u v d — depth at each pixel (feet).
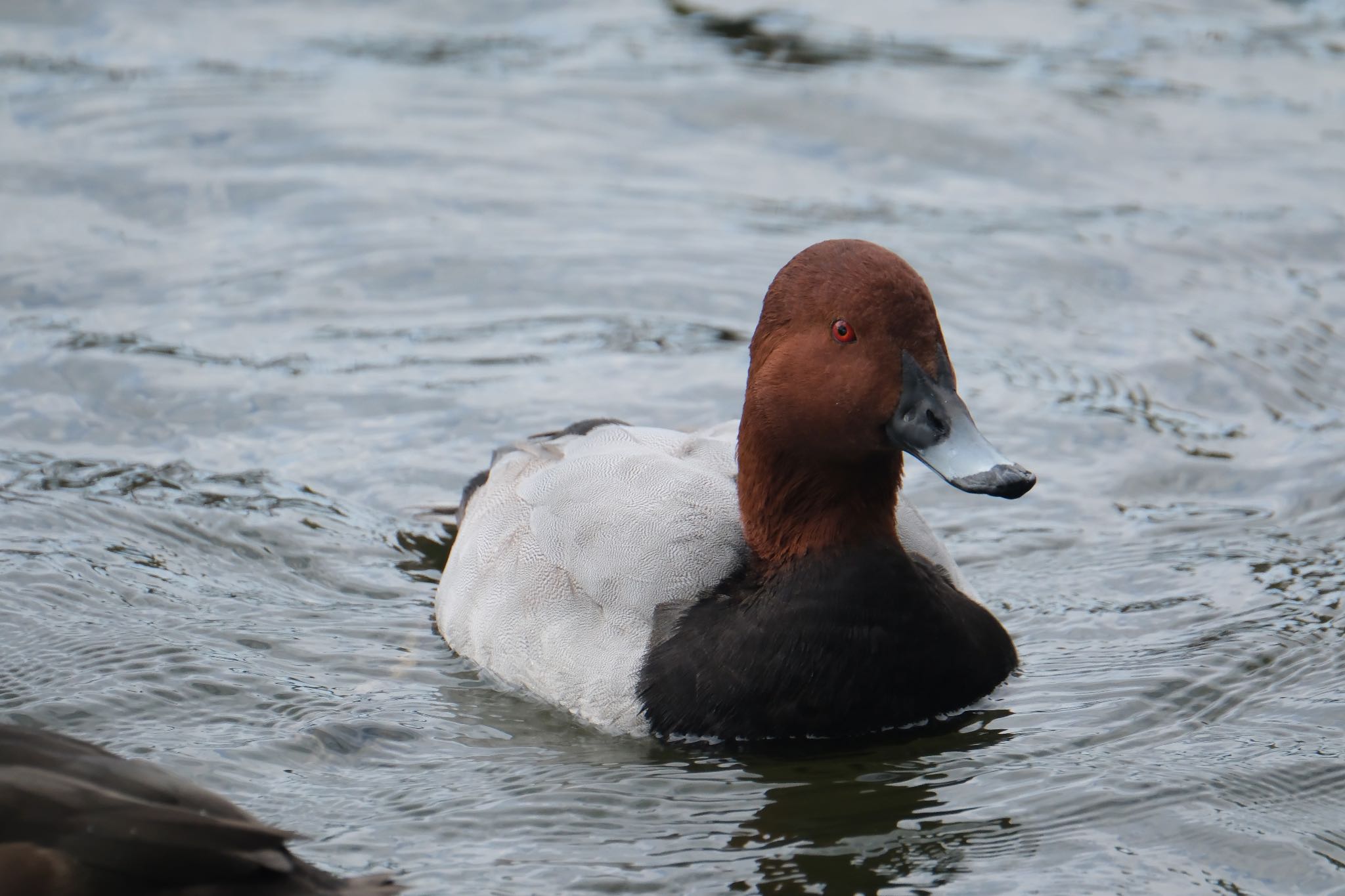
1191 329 46.70
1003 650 29.25
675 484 29.43
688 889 22.72
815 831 24.39
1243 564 34.22
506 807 25.05
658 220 53.21
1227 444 40.34
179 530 35.09
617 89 64.28
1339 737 27.02
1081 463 39.47
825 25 72.43
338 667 29.96
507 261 49.96
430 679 29.66
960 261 50.78
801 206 54.70
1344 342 45.98
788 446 27.20
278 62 66.54
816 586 27.04
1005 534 36.17
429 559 34.99
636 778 26.07
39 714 27.35
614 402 41.81
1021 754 26.73
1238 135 61.11
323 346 44.50
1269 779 25.64
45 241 50.06
